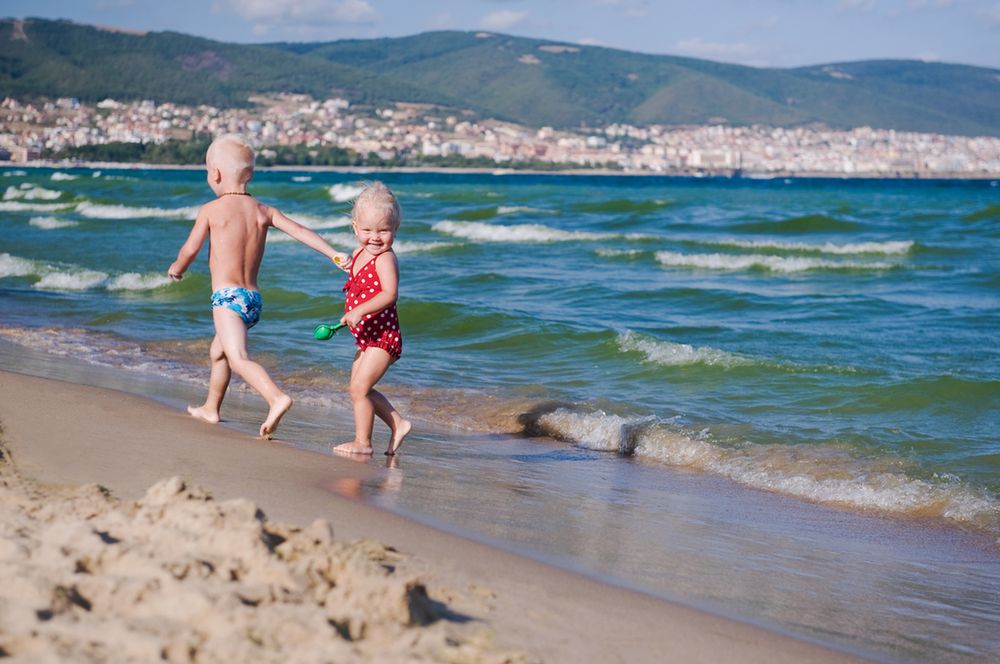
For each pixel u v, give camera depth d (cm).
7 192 3828
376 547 343
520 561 360
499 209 3338
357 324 545
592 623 301
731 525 485
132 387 720
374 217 536
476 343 1039
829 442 669
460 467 550
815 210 3797
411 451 589
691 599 352
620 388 837
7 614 237
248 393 748
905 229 2922
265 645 236
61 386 625
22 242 2100
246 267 566
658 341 987
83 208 3161
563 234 2509
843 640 334
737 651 301
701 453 638
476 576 331
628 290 1470
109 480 390
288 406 534
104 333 1027
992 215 3297
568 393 808
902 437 686
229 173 564
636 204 3684
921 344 1075
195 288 1405
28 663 217
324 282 1504
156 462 437
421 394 794
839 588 398
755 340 1098
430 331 1100
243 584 265
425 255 2053
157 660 223
